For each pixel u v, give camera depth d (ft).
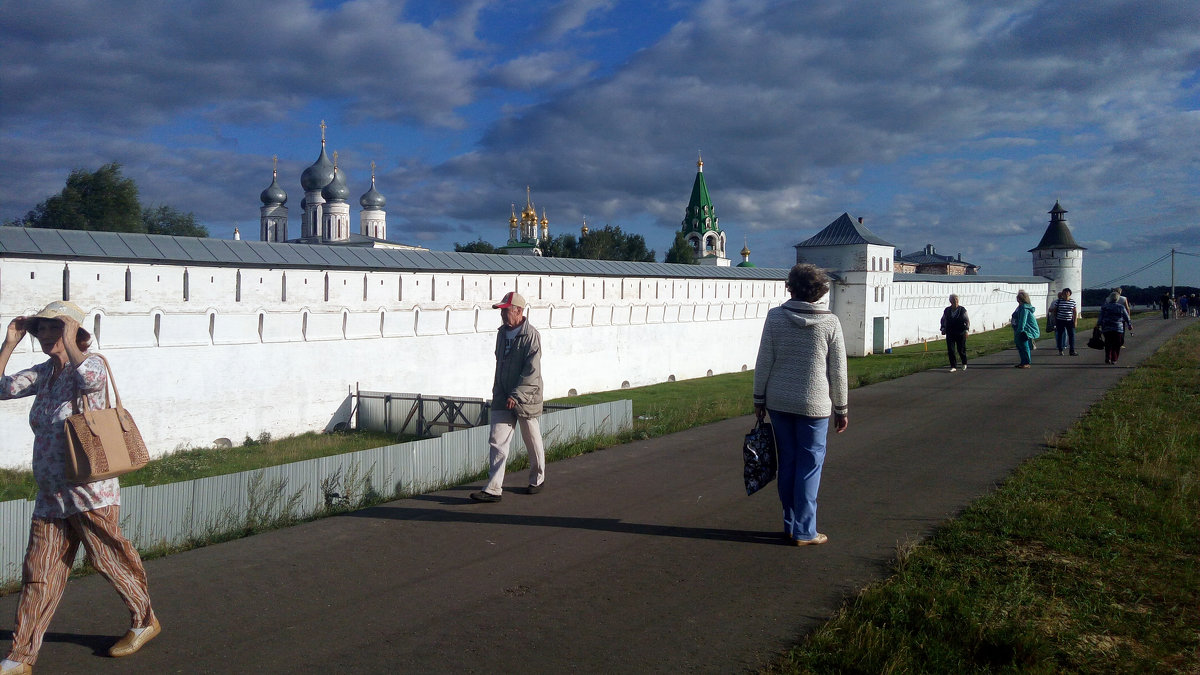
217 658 12.70
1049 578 16.03
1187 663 12.68
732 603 14.89
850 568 16.74
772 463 18.78
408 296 77.41
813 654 12.57
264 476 23.16
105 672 12.23
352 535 19.52
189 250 61.67
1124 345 86.79
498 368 23.50
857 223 160.66
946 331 61.05
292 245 70.49
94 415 12.52
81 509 12.51
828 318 17.92
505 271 86.38
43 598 12.34
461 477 28.04
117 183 155.22
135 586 13.01
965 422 35.91
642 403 84.33
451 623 14.07
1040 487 23.09
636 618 14.23
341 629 13.82
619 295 103.60
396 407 70.79
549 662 12.49
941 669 12.28
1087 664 12.57
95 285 55.72
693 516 21.11
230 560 17.63
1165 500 21.63
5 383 12.78
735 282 125.80
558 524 20.44
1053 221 260.83
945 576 16.05
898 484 24.22
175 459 56.75
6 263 51.44
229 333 63.93
